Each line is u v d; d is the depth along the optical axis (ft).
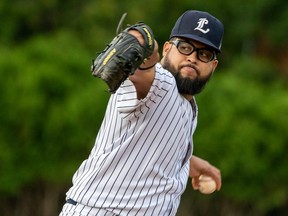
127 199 45.68
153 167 45.62
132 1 271.49
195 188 57.77
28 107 226.79
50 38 253.24
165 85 44.62
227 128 223.30
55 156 228.63
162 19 267.59
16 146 229.04
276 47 276.21
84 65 237.25
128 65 40.83
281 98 231.09
